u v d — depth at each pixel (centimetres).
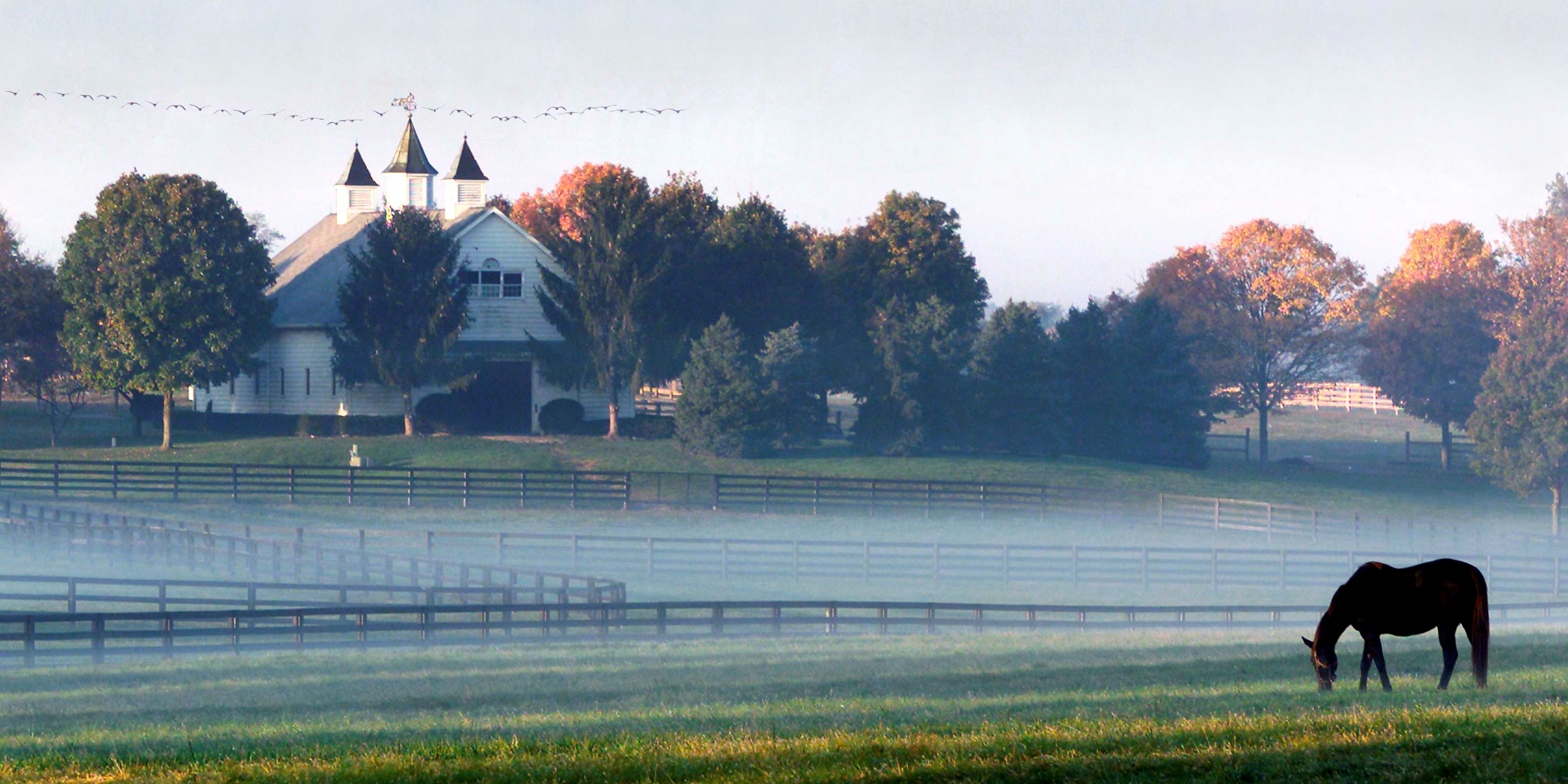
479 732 5078
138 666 8562
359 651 9500
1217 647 9388
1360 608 5228
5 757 4497
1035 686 6638
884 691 6694
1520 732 3666
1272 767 3409
